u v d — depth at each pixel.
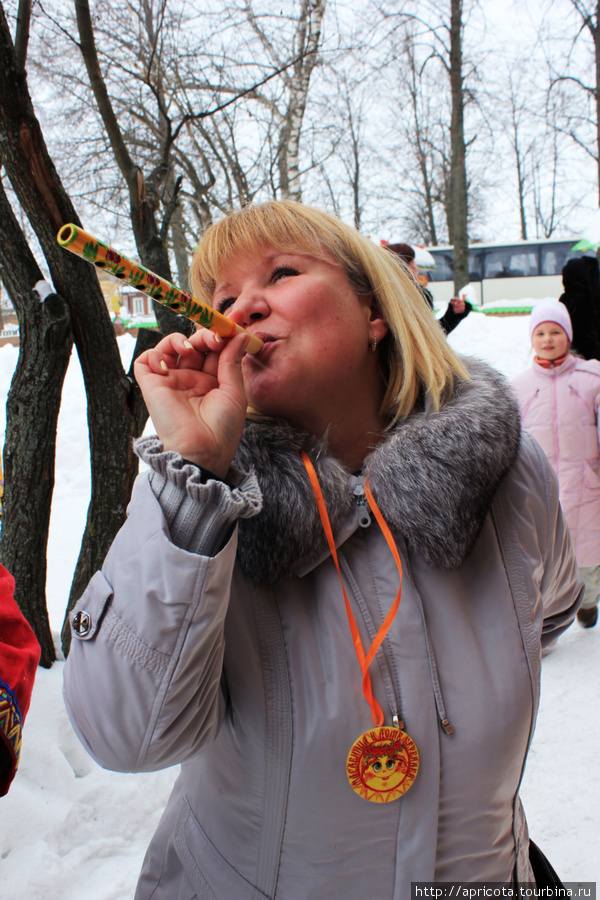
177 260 10.20
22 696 1.21
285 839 0.84
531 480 1.05
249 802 0.85
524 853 1.03
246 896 0.86
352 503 0.90
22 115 2.32
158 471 0.77
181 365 0.87
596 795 2.29
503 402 0.95
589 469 3.41
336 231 0.96
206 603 0.74
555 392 3.47
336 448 0.98
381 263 0.97
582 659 3.20
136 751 0.75
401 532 0.87
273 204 0.96
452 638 0.88
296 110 7.20
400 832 0.84
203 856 0.90
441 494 0.84
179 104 6.97
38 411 2.61
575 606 1.27
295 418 0.95
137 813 2.16
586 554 3.44
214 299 0.97
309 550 0.84
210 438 0.79
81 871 1.97
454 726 0.86
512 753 0.90
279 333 0.89
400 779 0.83
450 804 0.87
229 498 0.74
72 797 2.18
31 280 2.55
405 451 0.87
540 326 3.53
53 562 4.70
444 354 0.99
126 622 0.75
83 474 6.71
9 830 2.01
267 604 0.85
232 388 0.83
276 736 0.82
